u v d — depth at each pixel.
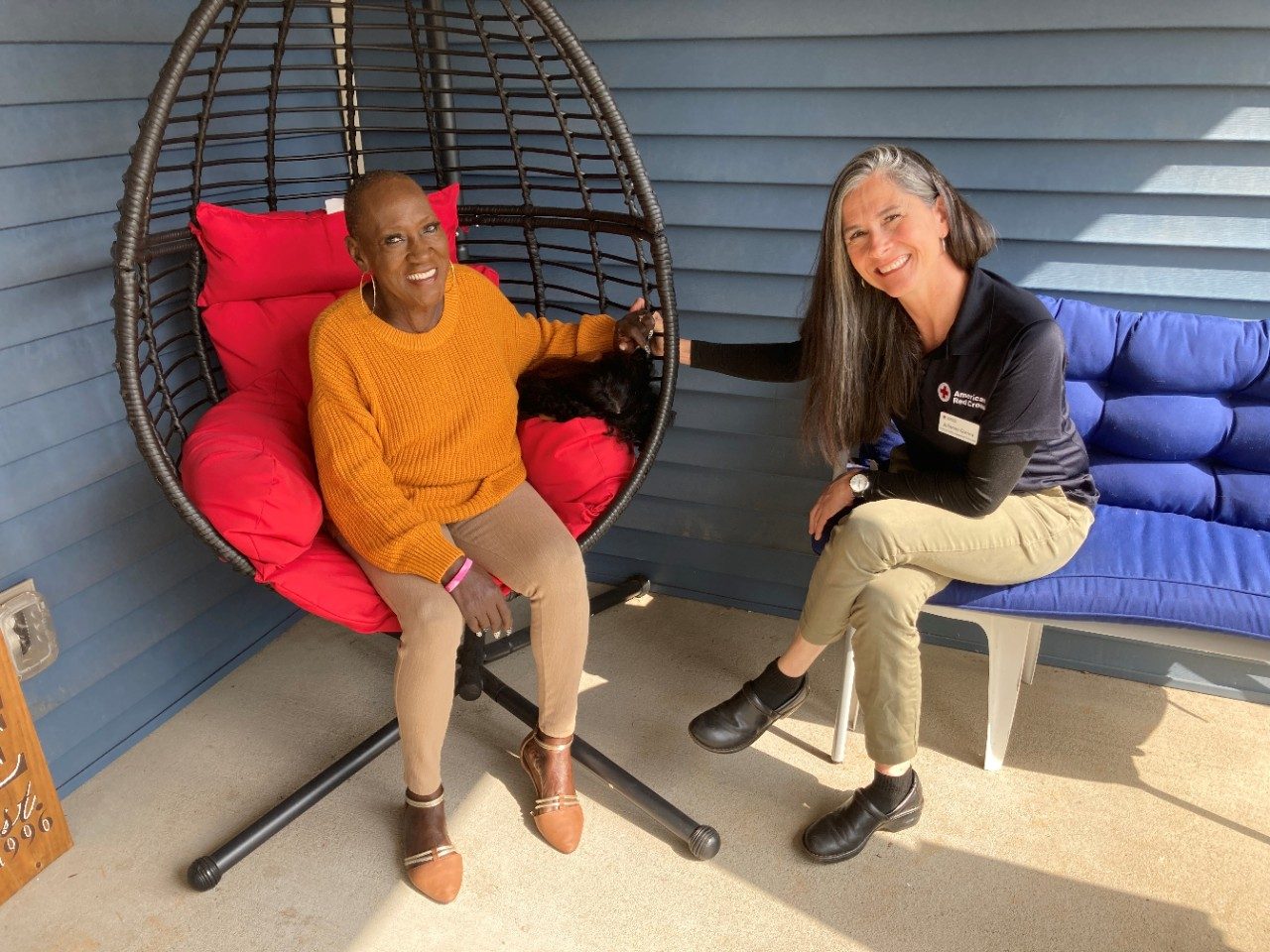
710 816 1.97
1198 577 1.80
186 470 1.69
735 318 2.45
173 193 1.90
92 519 2.01
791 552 2.58
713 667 2.43
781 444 2.47
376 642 2.54
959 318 1.71
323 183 2.56
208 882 1.79
